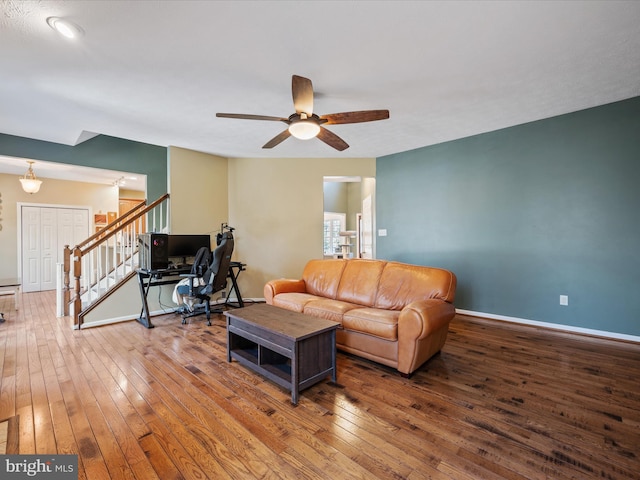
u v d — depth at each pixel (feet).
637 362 8.62
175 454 5.03
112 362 8.69
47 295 19.30
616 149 10.34
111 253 17.03
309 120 7.91
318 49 7.07
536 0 5.62
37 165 16.56
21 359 8.86
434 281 9.30
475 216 13.47
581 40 6.86
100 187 23.79
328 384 7.50
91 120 11.33
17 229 20.45
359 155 16.58
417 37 6.66
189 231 15.11
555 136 11.45
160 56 7.29
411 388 7.28
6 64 7.57
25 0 5.40
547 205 11.69
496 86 9.00
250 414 6.20
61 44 6.75
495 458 4.94
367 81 8.59
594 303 10.80
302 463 4.85
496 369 8.29
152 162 17.72
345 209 31.65
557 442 5.33
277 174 16.96
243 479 4.53
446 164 14.32
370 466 4.79
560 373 8.00
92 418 6.01
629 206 10.17
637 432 5.59
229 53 7.19
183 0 5.49
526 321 12.21
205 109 10.37
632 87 9.23
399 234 16.05
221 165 16.46
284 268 16.96
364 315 8.72
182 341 10.47
